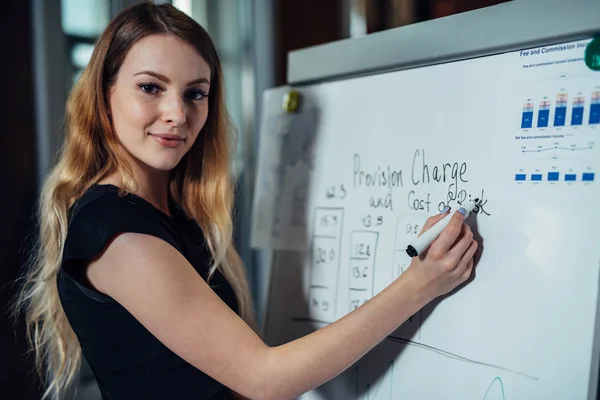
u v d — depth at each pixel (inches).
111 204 28.1
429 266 28.1
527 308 27.2
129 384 30.4
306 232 39.4
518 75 28.4
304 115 40.7
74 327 30.7
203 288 27.7
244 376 27.1
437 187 31.6
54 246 32.8
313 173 39.5
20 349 59.4
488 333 28.5
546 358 26.5
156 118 30.0
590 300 25.3
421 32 32.4
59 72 61.7
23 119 59.6
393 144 34.2
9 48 58.0
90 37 66.1
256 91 79.8
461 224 28.1
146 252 26.6
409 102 33.5
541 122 27.4
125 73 29.7
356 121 36.8
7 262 59.1
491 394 28.2
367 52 35.6
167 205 36.9
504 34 28.6
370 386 34.1
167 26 30.1
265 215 42.9
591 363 25.1
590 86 25.8
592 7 25.3
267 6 78.0
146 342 29.1
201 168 38.1
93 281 28.0
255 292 80.1
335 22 87.5
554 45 27.1
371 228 35.0
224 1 82.1
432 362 30.9
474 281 29.3
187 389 30.8
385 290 28.7
